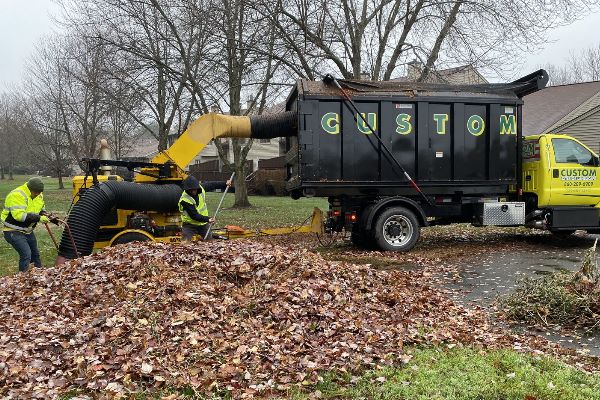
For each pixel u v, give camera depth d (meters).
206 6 18.11
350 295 6.19
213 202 27.38
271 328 5.25
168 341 4.86
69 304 5.73
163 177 10.11
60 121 35.25
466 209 11.82
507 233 14.23
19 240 8.66
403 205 10.99
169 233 10.07
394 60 17.72
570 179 11.59
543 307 6.09
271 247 7.61
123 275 6.34
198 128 10.32
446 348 4.98
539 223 11.66
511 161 11.37
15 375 4.23
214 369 4.37
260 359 4.55
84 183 9.75
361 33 17.02
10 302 6.02
